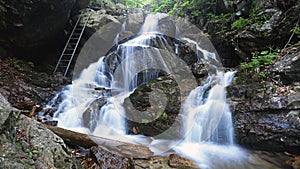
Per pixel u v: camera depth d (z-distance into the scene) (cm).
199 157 396
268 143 402
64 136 357
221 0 811
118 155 319
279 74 468
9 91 524
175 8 1160
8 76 579
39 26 650
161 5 1407
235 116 450
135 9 1171
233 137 442
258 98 445
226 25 744
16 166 171
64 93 603
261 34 585
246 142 427
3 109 198
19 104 496
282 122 395
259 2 667
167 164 353
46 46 756
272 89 447
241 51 634
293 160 368
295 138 374
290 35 547
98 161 300
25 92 546
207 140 458
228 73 583
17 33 617
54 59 802
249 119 433
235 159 392
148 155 366
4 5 551
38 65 756
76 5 866
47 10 630
